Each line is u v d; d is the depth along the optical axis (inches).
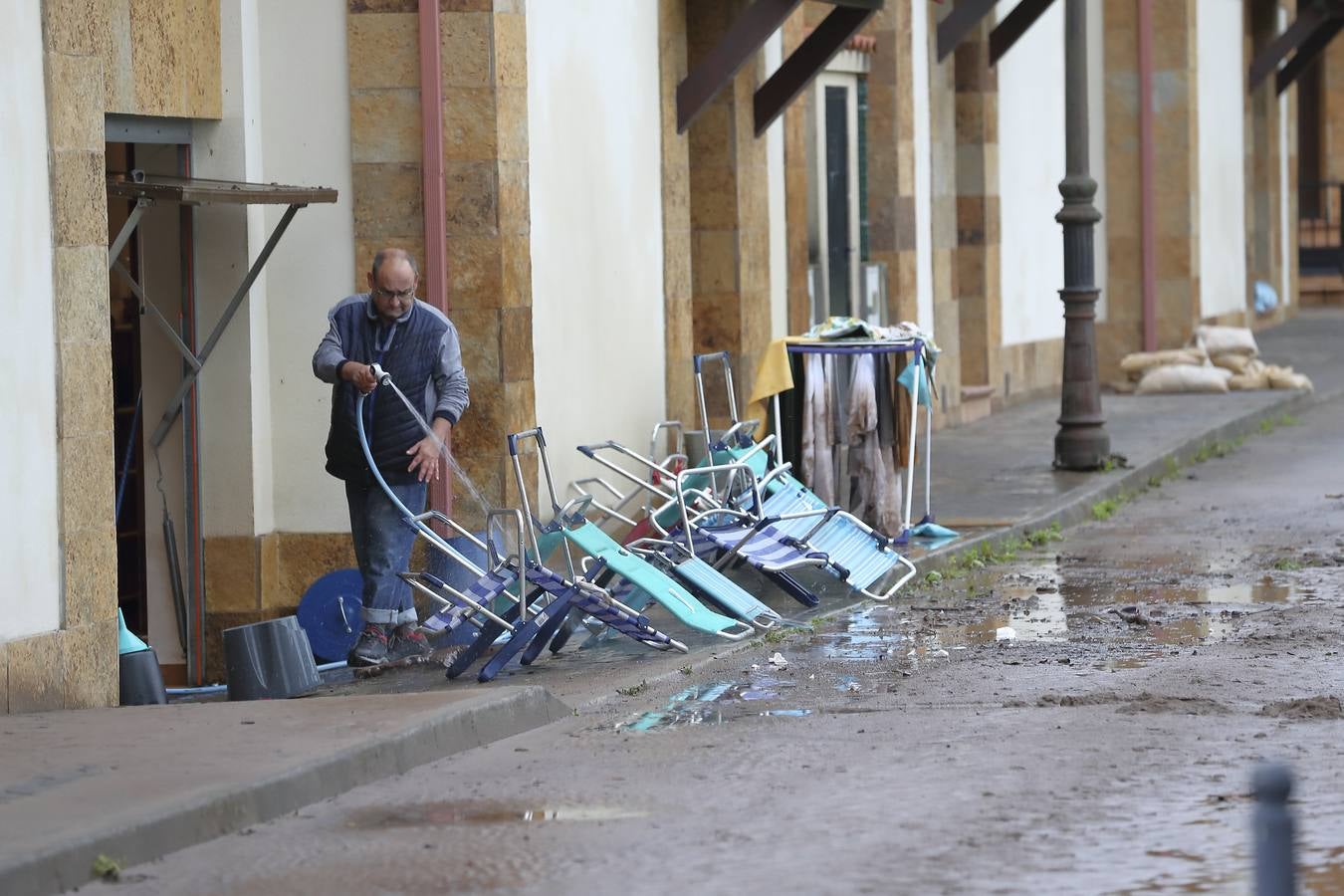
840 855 656.4
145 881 648.4
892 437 1380.4
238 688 1026.1
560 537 1101.7
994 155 2304.4
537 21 1309.1
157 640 1249.4
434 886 634.8
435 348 1093.1
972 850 657.6
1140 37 2699.3
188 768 753.0
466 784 778.8
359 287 1247.5
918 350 1363.2
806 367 1364.4
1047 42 2536.9
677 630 1148.5
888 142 2023.9
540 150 1316.4
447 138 1240.8
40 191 941.2
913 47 2068.2
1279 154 3767.2
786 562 1164.5
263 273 1245.1
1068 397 1797.5
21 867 624.4
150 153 1229.1
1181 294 2778.1
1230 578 1295.5
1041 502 1604.3
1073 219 1787.6
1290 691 925.2
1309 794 723.4
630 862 654.5
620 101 1440.7
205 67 1206.3
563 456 1350.9
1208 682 949.2
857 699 940.0
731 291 1619.1
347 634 1219.2
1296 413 2460.6
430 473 1077.8
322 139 1245.7
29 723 864.9
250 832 708.7
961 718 880.3
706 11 1585.9
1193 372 2532.0
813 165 1895.9
